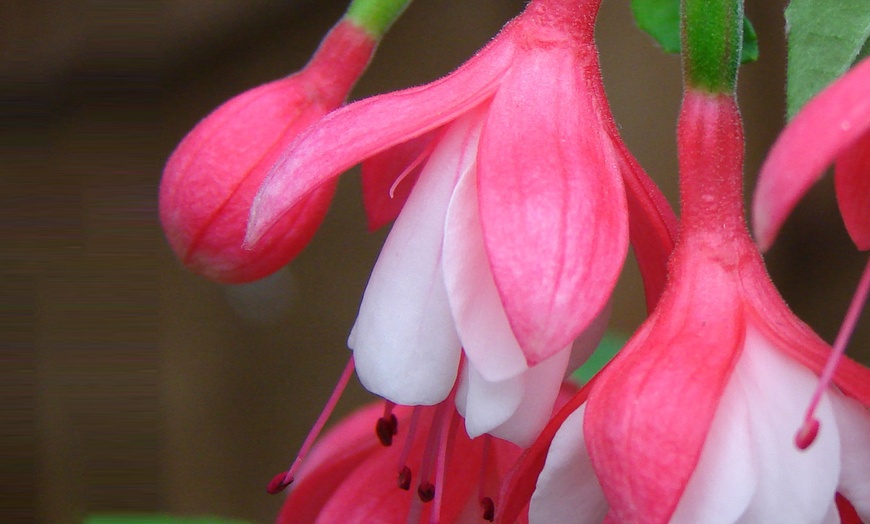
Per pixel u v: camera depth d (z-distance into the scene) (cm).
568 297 26
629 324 56
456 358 27
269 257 30
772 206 25
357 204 68
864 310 63
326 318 69
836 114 25
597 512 27
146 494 71
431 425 30
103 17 66
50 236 69
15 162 68
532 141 27
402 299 27
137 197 69
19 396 69
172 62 67
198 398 71
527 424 27
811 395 27
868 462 27
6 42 66
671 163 59
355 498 30
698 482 26
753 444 27
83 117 68
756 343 27
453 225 27
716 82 28
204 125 30
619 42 60
